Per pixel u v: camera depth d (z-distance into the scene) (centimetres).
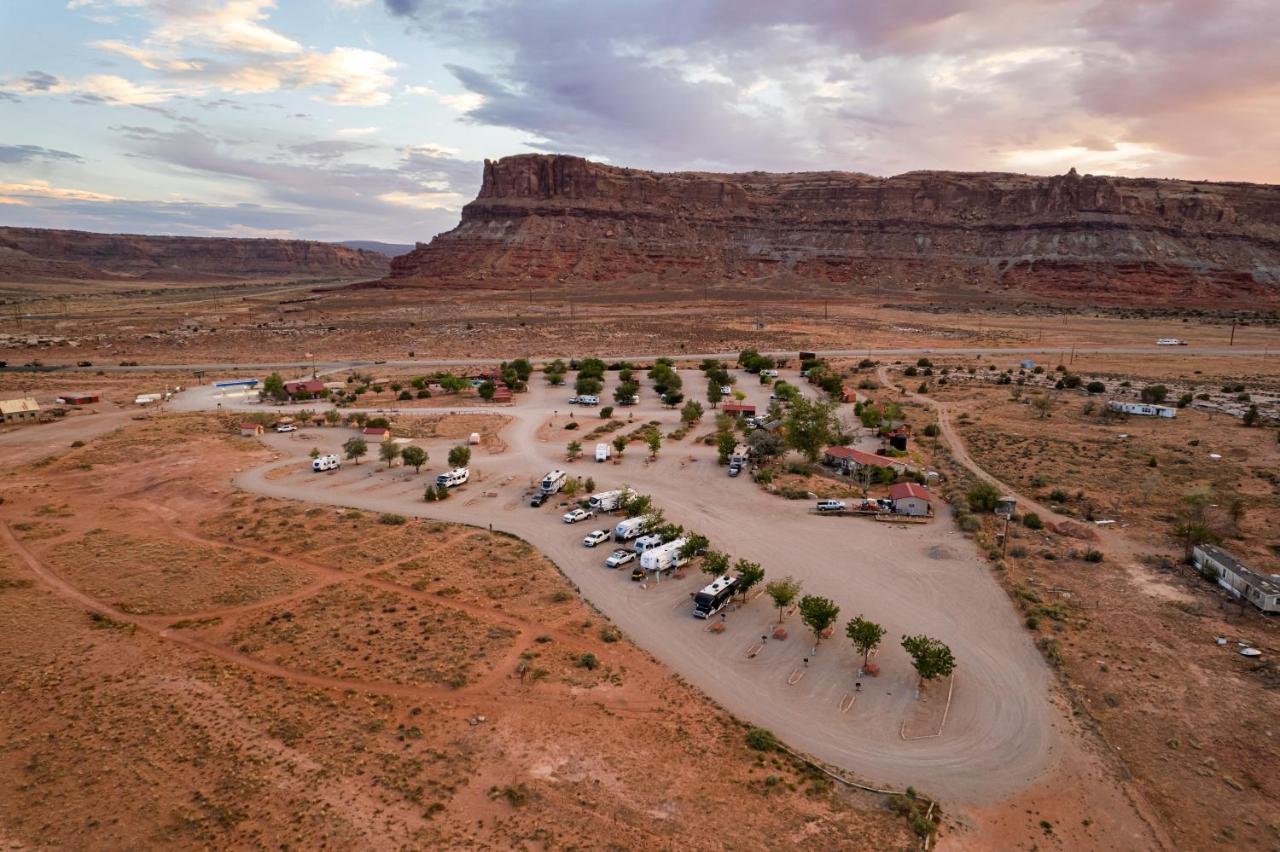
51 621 5072
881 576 5941
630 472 8850
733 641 4988
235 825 3195
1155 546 6369
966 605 5441
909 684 4488
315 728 3900
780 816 3347
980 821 3388
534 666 4556
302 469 9025
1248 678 4428
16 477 8512
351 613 5234
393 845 3091
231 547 6488
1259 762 3744
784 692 4403
